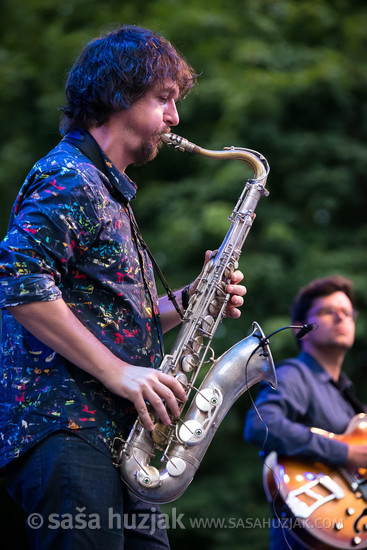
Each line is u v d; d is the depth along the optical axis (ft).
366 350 29.76
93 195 7.06
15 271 6.53
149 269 7.89
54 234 6.72
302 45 35.22
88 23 35.45
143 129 7.68
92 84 7.61
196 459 7.42
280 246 29.89
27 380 6.98
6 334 7.27
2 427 6.98
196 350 8.40
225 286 8.83
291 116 32.48
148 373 6.95
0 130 33.14
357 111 33.09
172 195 30.73
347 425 11.86
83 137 7.59
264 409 11.38
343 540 10.55
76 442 6.82
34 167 7.23
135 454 7.19
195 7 34.91
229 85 31.63
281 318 28.02
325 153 31.63
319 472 10.95
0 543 32.71
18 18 36.19
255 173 9.55
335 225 31.99
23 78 33.17
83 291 7.12
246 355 8.13
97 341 6.82
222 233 28.37
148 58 7.60
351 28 35.42
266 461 10.84
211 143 30.99
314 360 12.33
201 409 7.61
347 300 12.46
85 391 6.98
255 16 35.09
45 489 6.73
